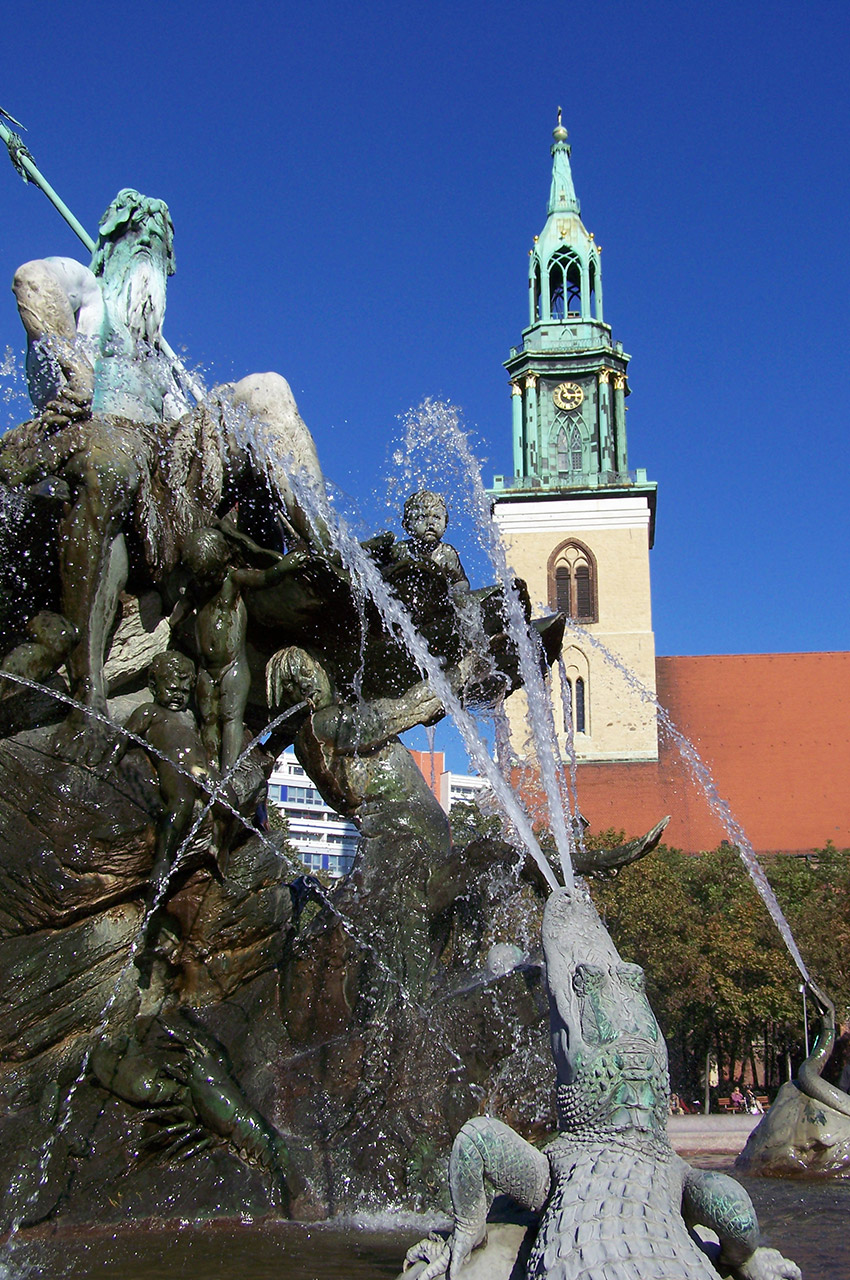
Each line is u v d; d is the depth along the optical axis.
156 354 11.23
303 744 9.06
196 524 9.09
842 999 38.34
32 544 8.91
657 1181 3.88
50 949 7.79
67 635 8.43
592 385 76.19
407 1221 6.66
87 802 7.93
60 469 8.79
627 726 71.75
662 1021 41.00
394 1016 7.75
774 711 74.62
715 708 75.00
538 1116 7.38
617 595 73.25
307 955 8.22
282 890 8.55
